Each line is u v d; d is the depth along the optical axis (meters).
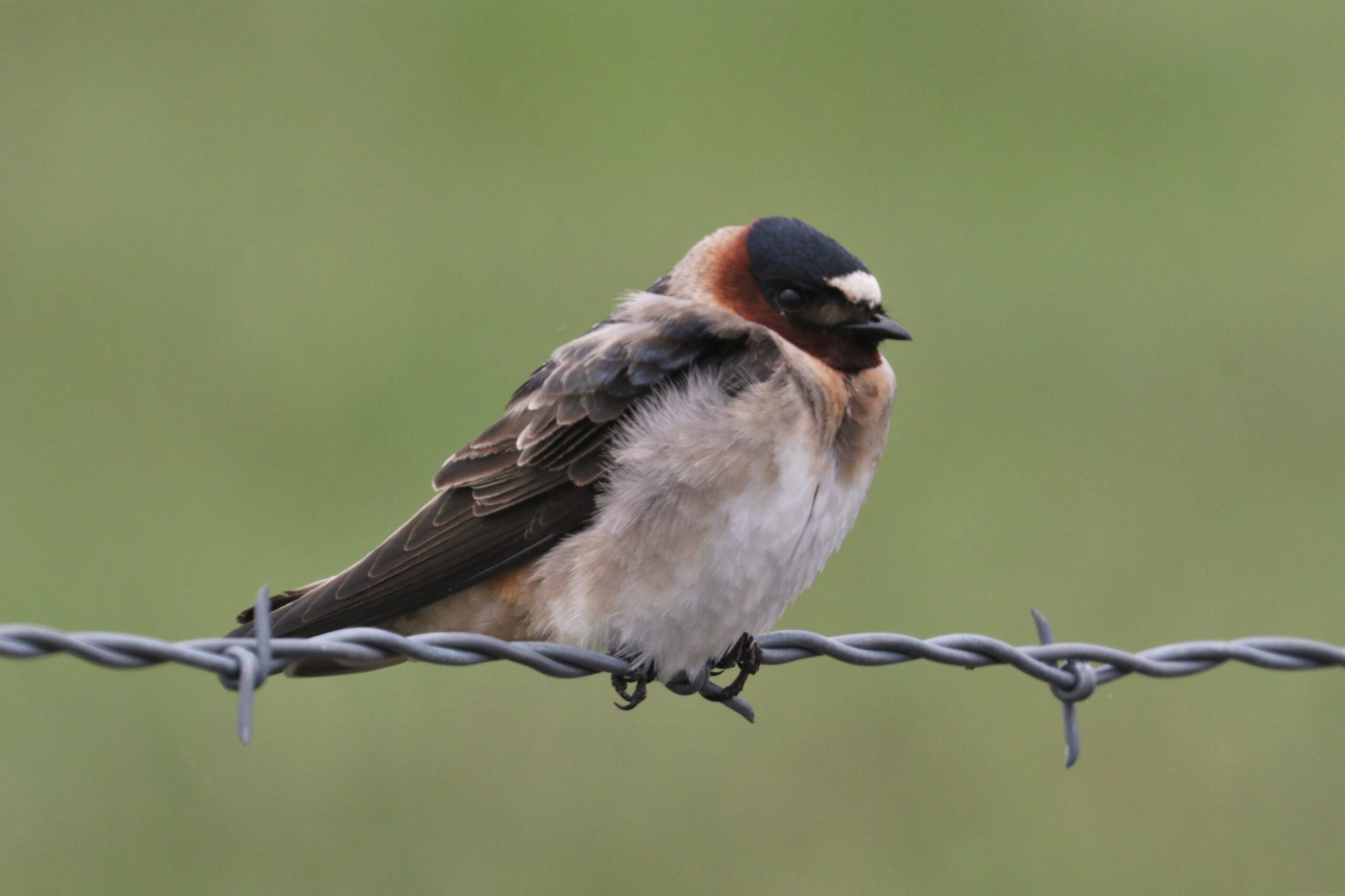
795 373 7.96
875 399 8.30
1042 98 19.34
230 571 13.30
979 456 14.58
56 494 13.84
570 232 16.67
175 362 15.09
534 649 7.02
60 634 5.96
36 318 15.42
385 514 13.92
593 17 20.39
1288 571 13.73
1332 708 13.06
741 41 20.03
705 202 16.98
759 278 8.38
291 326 15.44
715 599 7.83
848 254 8.37
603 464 7.93
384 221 16.70
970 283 16.47
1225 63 19.91
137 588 13.16
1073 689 7.50
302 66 18.83
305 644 6.37
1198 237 17.30
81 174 17.16
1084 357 15.70
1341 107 19.28
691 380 7.93
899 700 12.69
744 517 7.76
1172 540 13.98
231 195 16.95
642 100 18.66
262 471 14.17
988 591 13.38
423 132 18.00
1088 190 17.88
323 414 14.66
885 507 14.10
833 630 13.09
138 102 18.19
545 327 15.48
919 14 20.56
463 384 14.90
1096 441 14.85
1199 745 12.74
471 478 8.09
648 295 8.54
